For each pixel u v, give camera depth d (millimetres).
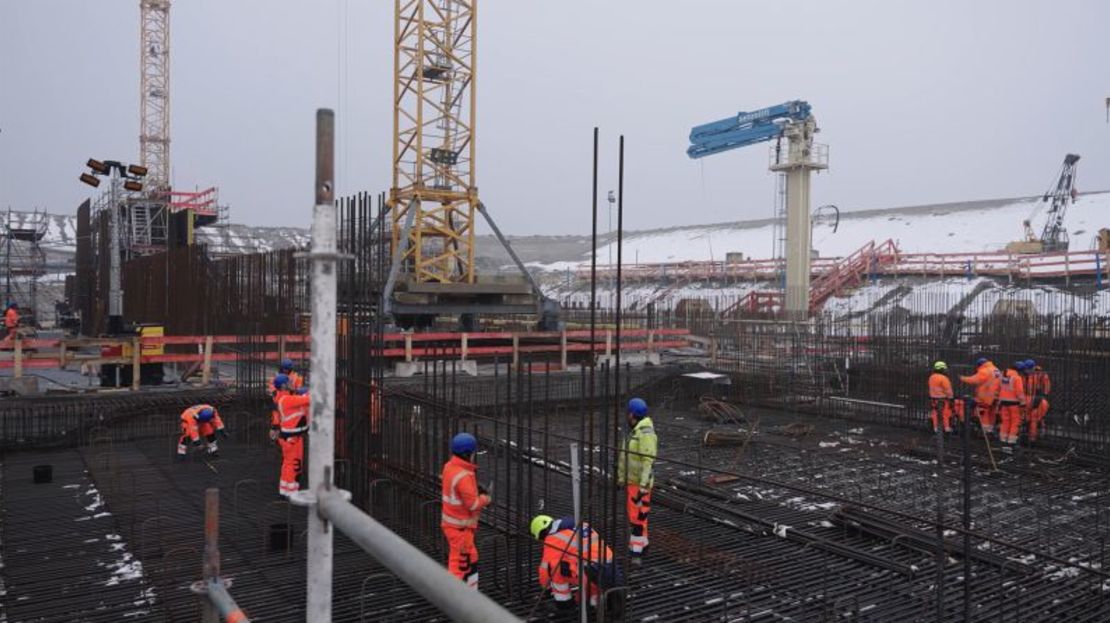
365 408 10617
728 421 18953
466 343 25078
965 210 91188
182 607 7738
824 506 11703
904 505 11641
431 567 2172
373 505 10625
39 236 50938
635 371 23219
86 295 36594
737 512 10734
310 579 2818
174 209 48938
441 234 30906
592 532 7652
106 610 7664
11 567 8789
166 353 23781
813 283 54344
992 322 23578
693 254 102562
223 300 20703
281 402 10828
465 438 7590
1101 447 15750
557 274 85312
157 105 79938
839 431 18047
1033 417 16141
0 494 11609
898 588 8500
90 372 21484
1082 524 11016
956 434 16750
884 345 21422
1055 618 7836
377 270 15133
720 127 45094
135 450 14820
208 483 12484
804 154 41188
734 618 7672
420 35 30078
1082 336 19609
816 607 7973
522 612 7723
